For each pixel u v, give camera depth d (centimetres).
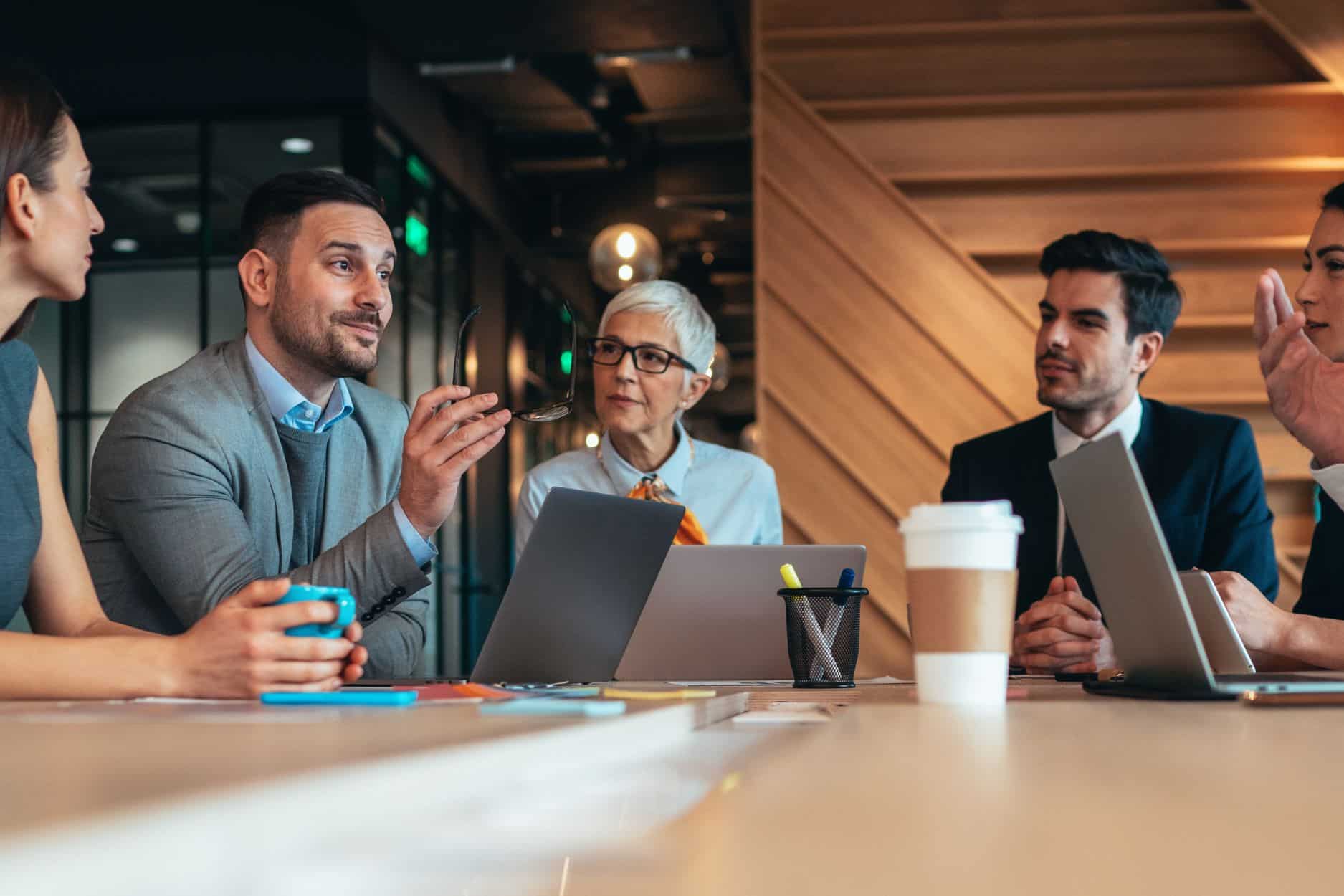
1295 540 401
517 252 885
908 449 411
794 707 88
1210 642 128
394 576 168
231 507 189
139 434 188
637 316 266
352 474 215
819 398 416
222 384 198
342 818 20
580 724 45
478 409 171
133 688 100
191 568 183
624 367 263
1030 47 431
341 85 612
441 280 731
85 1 634
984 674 92
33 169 136
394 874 22
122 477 187
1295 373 174
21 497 138
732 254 939
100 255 634
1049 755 47
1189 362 411
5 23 637
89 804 17
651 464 271
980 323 410
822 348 418
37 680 99
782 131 426
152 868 14
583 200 841
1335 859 24
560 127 755
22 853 12
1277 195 416
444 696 88
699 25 580
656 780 38
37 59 636
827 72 438
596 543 152
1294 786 35
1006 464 273
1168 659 105
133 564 194
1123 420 270
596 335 270
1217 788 35
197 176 626
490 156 796
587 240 854
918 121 430
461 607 769
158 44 627
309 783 19
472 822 27
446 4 558
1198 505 256
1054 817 29
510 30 591
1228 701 99
